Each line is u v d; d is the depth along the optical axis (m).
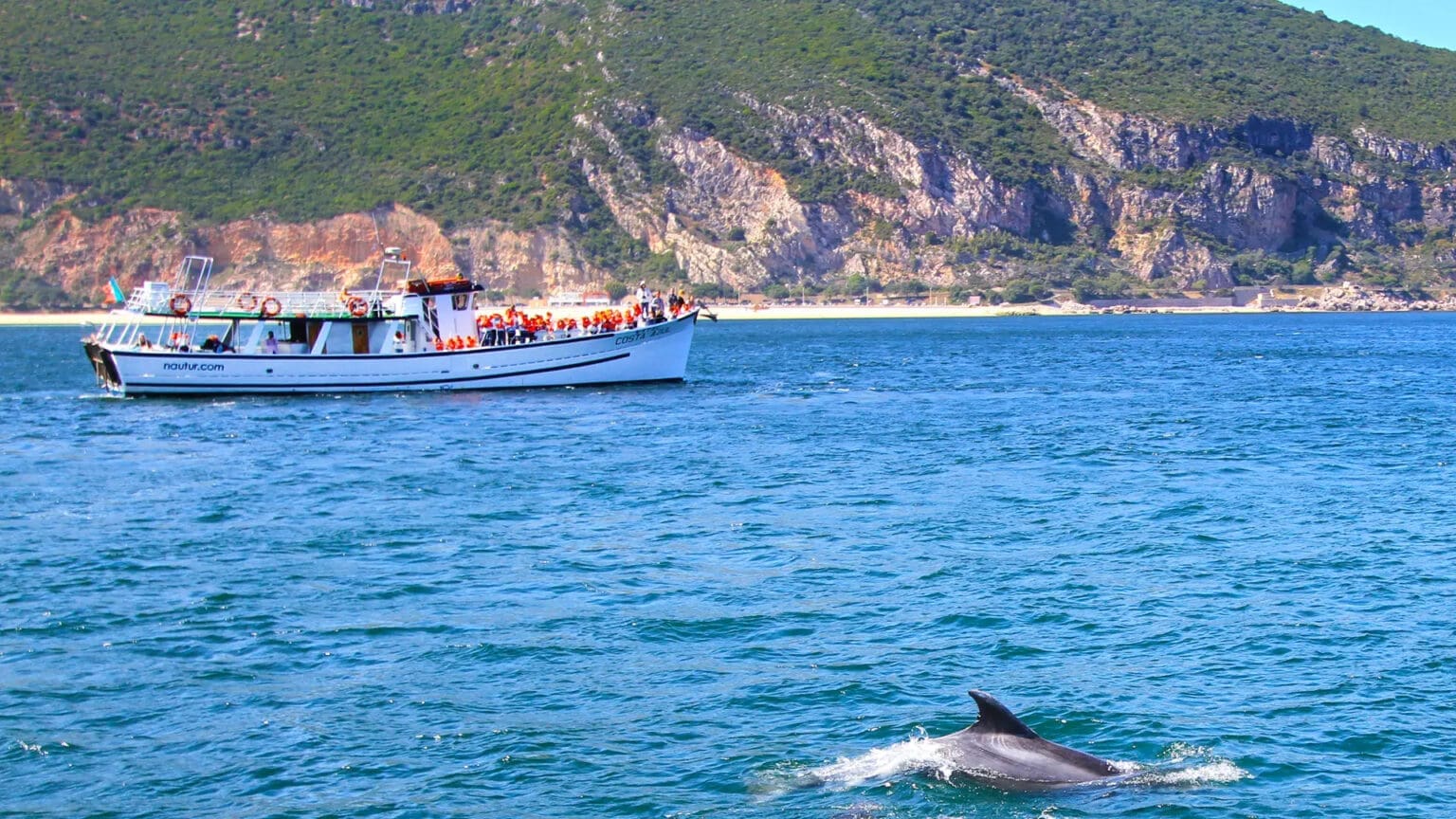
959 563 33.75
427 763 22.20
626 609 30.20
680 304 86.25
